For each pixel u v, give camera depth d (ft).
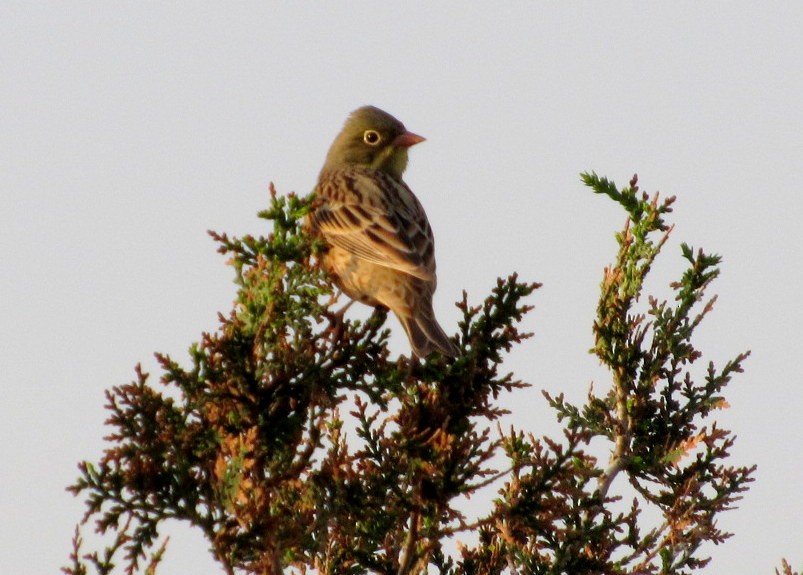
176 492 39.83
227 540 40.19
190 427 40.78
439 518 43.47
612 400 50.80
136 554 39.58
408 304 49.62
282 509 42.32
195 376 40.73
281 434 41.60
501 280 45.70
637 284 50.19
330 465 43.09
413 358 45.75
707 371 49.88
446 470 42.86
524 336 45.44
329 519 42.83
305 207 42.39
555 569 46.47
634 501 47.47
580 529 46.96
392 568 45.52
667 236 49.93
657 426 50.01
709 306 49.93
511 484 46.70
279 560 40.96
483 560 47.98
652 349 49.93
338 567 45.88
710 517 48.65
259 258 42.65
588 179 50.75
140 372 40.32
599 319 50.31
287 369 41.86
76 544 39.70
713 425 48.39
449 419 44.45
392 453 43.42
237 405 41.83
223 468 39.83
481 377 45.52
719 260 49.80
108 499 39.52
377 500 43.21
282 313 42.68
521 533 47.73
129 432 40.24
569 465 44.19
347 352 43.60
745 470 48.60
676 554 47.52
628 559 47.83
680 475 49.11
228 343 41.27
